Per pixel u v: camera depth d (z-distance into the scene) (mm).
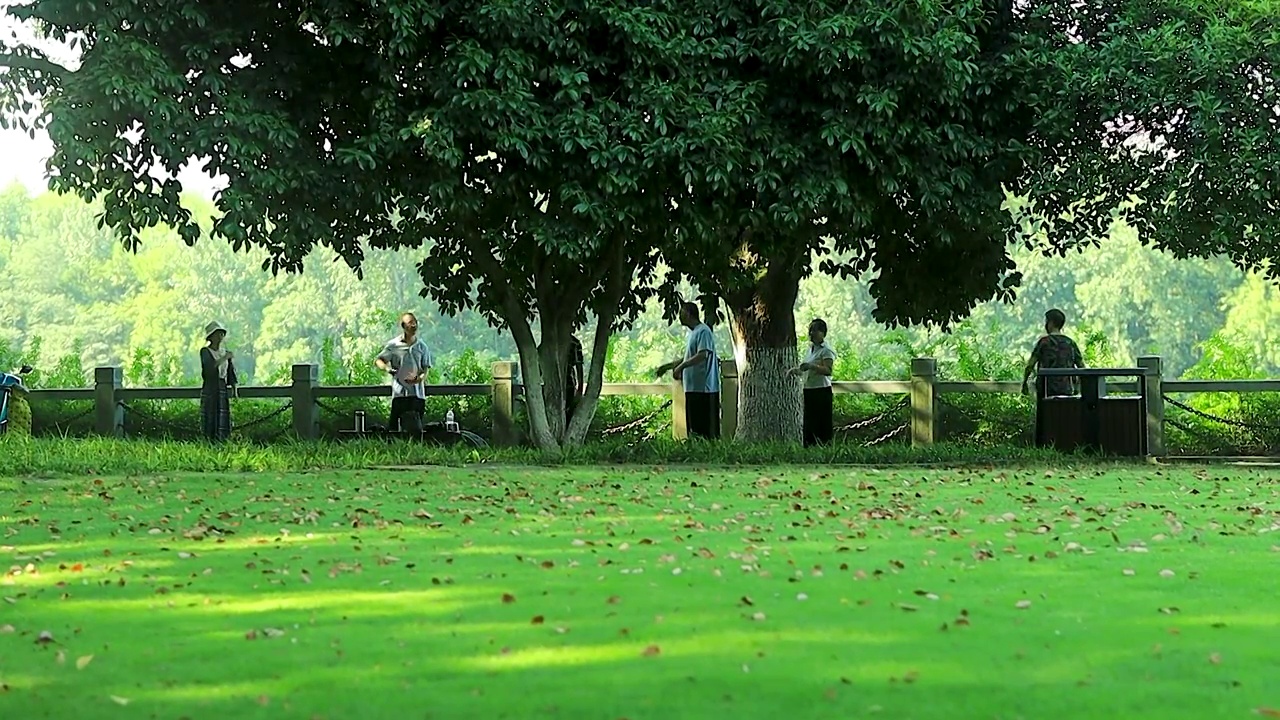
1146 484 13312
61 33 15766
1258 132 15875
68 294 73812
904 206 17922
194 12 15367
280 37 16109
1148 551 8469
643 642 5750
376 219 17312
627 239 16562
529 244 17719
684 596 6840
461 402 20609
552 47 15539
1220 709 4684
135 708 4777
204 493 12227
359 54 15820
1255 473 14789
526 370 17766
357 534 9406
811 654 5508
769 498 11812
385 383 22375
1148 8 16953
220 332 19125
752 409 18984
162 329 67938
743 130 15781
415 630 6047
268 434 20625
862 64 15898
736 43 16000
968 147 16453
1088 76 16219
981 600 6742
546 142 15727
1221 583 7281
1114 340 56719
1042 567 7820
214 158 15703
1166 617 6328
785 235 16875
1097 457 16844
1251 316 53188
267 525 9961
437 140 15195
